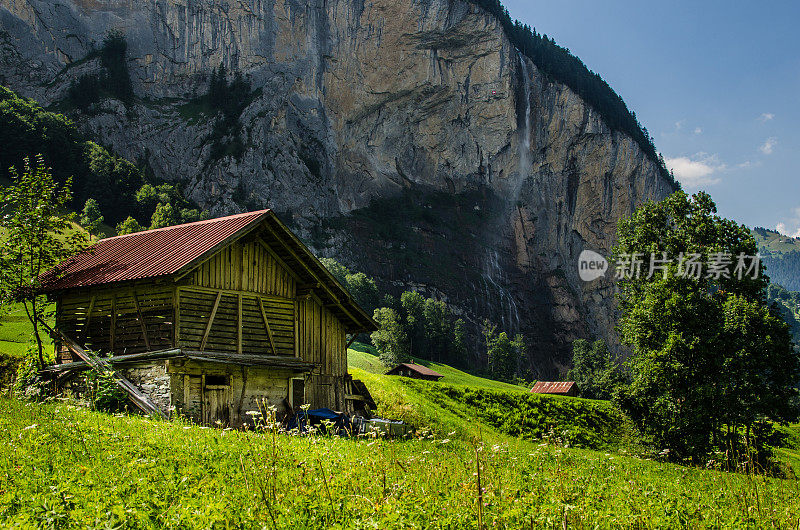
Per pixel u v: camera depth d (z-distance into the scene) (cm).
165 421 2361
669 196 5053
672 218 5150
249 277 3094
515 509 962
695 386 4119
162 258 2898
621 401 4625
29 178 3141
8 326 4541
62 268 3192
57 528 845
